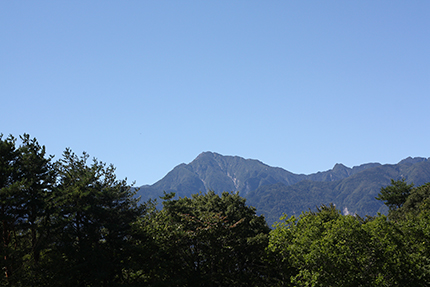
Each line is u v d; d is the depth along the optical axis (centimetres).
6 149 3491
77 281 3566
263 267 4647
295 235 3722
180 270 4262
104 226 3769
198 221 4325
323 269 3083
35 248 3531
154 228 4053
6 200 3300
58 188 3750
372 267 2975
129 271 3931
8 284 3084
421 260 2905
